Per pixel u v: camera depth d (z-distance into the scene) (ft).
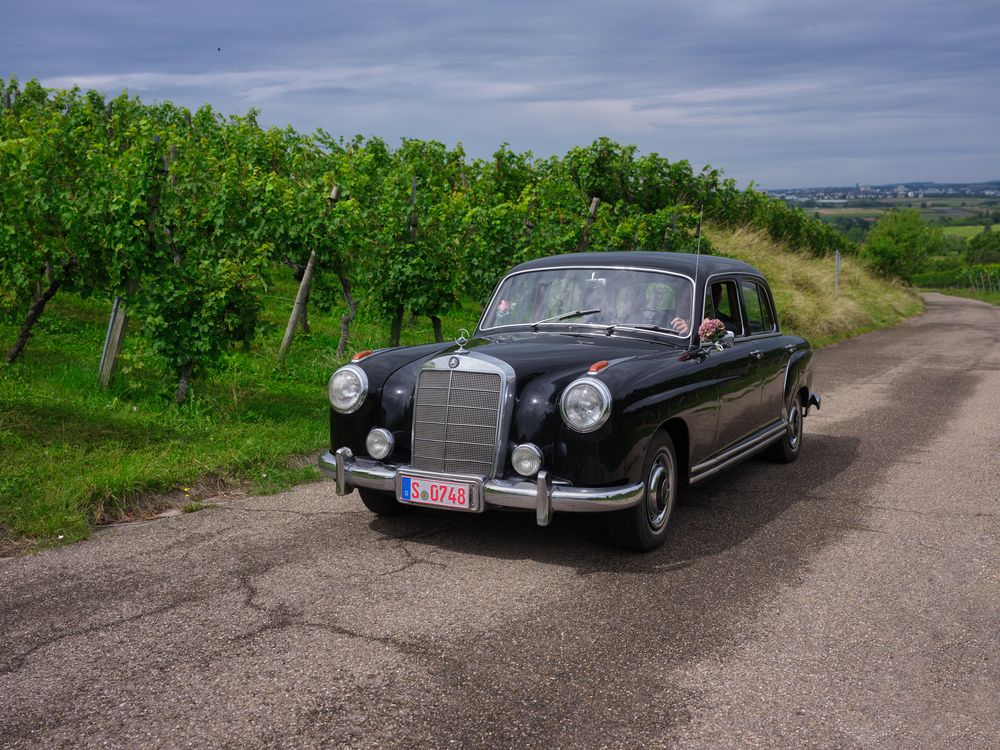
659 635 12.01
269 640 11.69
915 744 9.25
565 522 17.39
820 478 21.79
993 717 9.84
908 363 49.85
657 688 10.44
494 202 49.67
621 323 17.75
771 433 21.26
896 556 15.57
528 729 9.45
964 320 96.17
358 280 36.35
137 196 25.26
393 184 38.17
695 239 56.29
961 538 16.70
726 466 18.49
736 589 13.83
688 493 20.21
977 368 47.19
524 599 13.29
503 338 17.22
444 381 14.99
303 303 34.27
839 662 11.22
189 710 9.80
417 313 37.19
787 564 15.10
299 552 15.38
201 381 27.32
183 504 18.28
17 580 13.84
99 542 15.79
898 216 219.20
